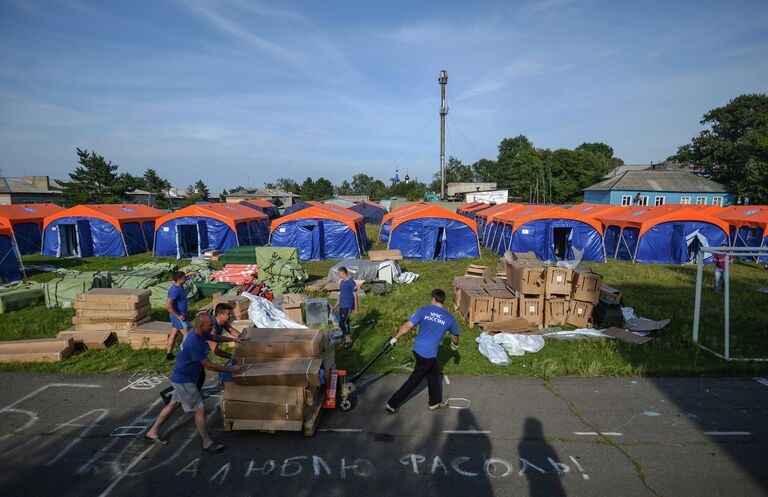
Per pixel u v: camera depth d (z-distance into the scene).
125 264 20.34
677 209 21.62
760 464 5.13
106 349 8.80
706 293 14.20
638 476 4.89
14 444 5.50
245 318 10.62
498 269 13.95
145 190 65.75
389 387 7.15
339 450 5.37
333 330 9.62
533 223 21.47
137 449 5.40
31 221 23.91
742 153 44.25
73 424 5.98
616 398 6.78
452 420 6.10
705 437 5.70
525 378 7.50
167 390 5.79
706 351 8.69
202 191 74.56
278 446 5.45
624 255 22.31
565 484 4.75
